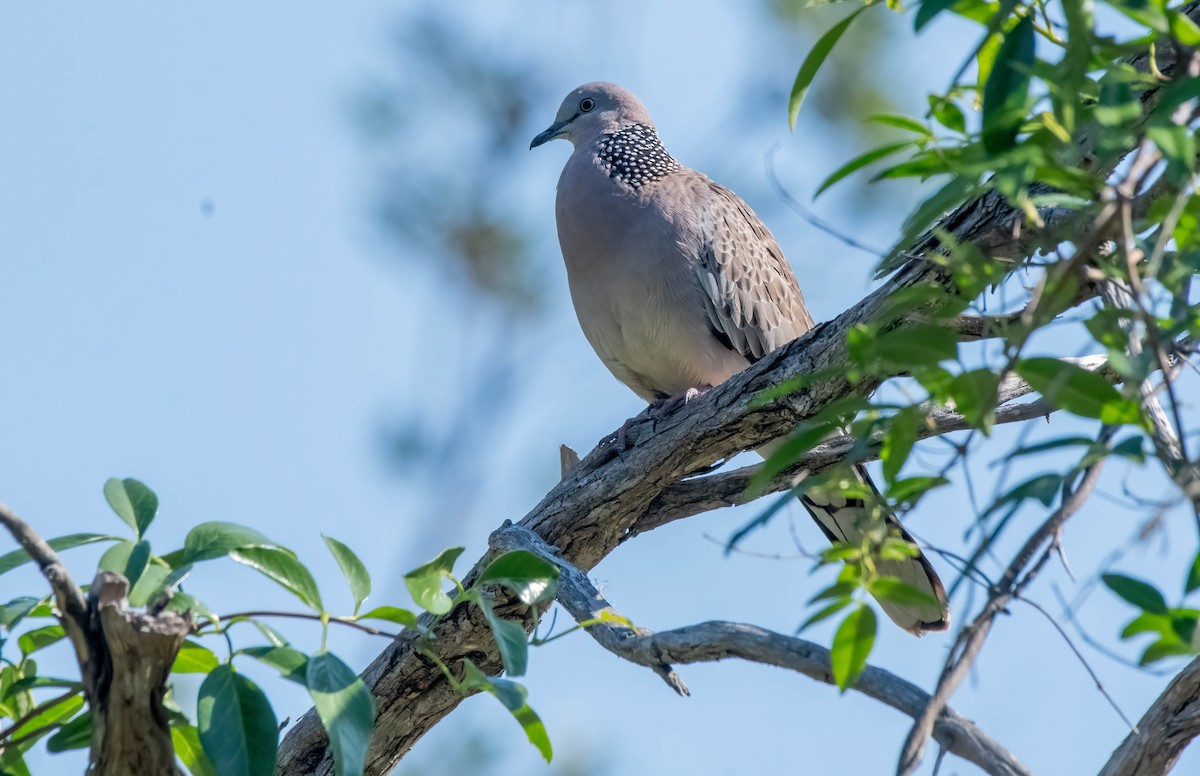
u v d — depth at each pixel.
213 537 5.19
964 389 4.35
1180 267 4.38
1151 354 4.20
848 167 4.86
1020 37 4.40
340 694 4.89
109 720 4.96
